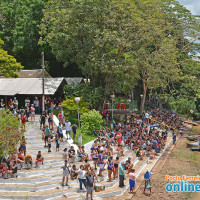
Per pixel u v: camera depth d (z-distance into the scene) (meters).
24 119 26.53
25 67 53.41
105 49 39.84
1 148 20.47
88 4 38.19
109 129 34.62
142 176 25.55
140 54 43.72
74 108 34.25
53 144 25.77
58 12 38.41
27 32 48.25
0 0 52.25
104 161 23.73
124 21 40.47
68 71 54.97
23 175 20.05
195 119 67.75
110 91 43.25
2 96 39.03
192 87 51.31
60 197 18.30
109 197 20.03
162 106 76.50
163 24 52.84
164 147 37.19
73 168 20.69
